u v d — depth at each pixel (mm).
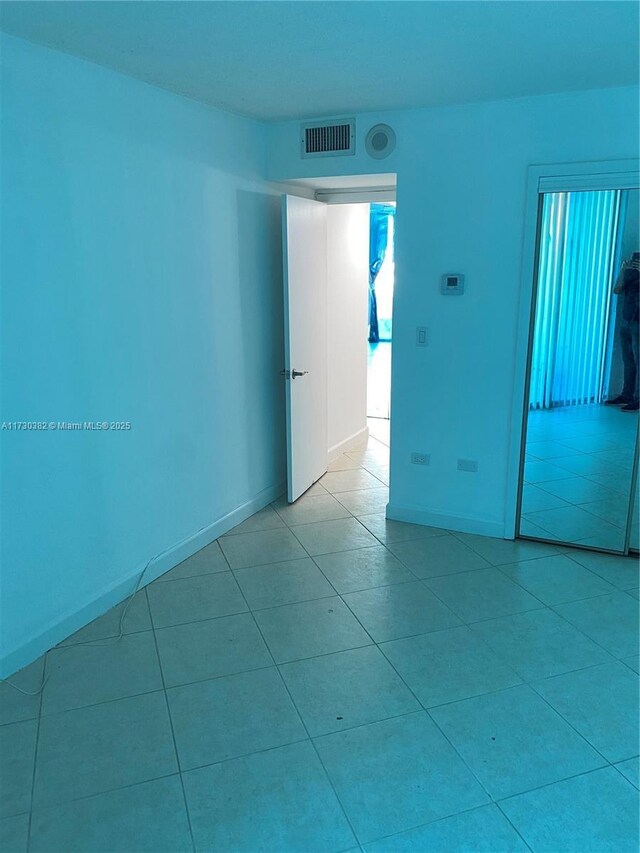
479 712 2264
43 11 2029
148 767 2020
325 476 4816
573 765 2023
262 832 1792
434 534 3789
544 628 2787
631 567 3359
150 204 2951
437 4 2004
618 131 3006
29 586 2518
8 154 2242
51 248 2449
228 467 3807
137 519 3090
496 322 3451
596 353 3330
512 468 3602
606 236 3178
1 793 1919
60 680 2438
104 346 2762
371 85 2922
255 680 2445
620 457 3404
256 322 3963
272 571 3328
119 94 2711
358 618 2875
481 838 1770
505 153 3232
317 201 4344
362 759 2051
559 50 2436
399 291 3627
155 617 2885
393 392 3793
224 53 2461
